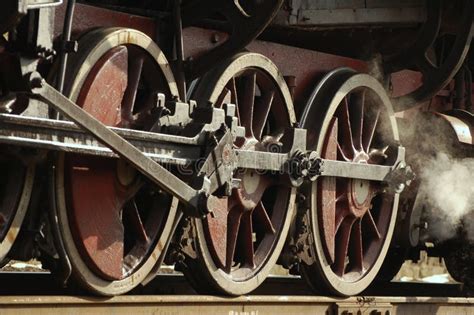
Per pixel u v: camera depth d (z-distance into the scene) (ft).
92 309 24.49
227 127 26.25
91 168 24.56
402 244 36.45
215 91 27.53
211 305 27.32
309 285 31.78
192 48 27.89
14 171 23.20
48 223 23.95
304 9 31.01
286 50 30.89
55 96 21.90
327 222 31.17
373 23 32.42
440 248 39.32
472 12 33.73
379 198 34.19
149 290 31.78
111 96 24.82
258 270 29.32
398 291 40.57
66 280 24.35
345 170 31.24
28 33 21.84
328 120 31.09
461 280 38.96
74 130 22.88
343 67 32.58
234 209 28.68
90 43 24.44
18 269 38.78
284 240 30.07
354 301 31.76
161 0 28.50
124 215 26.58
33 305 22.94
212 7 27.30
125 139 23.90
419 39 33.94
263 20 26.78
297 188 30.45
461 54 33.94
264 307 28.89
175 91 26.58
